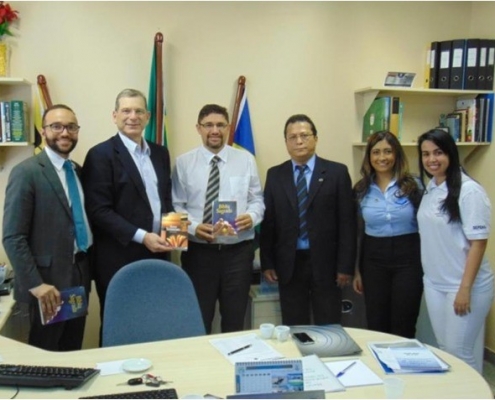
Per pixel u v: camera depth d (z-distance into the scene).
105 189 2.37
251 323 3.06
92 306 3.05
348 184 2.77
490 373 3.13
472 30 3.47
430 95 3.46
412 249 2.63
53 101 2.92
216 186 2.68
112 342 1.86
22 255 2.10
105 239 2.44
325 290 2.76
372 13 3.33
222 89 3.14
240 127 3.12
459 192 2.24
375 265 2.70
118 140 2.43
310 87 3.28
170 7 3.02
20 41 2.86
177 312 1.95
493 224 3.28
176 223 2.38
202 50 3.09
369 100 3.28
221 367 1.60
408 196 2.59
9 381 1.45
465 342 2.33
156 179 2.51
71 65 2.93
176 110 3.08
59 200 2.22
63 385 1.45
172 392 1.40
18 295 2.17
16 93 2.87
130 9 2.97
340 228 2.77
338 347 1.75
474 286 2.30
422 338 2.99
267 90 3.21
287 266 2.76
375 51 3.36
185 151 3.12
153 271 1.95
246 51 3.15
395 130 3.18
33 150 2.91
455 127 3.32
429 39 3.44
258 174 3.11
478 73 3.25
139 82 3.02
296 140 2.68
